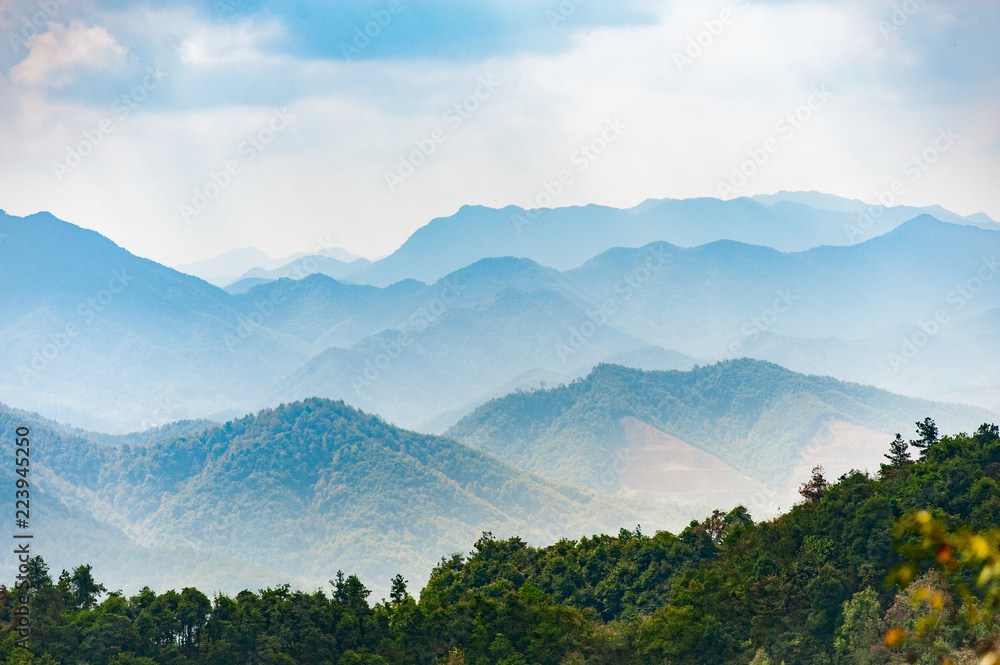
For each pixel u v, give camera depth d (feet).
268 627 392.27
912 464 461.78
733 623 375.66
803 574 380.37
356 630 402.11
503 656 371.56
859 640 325.42
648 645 367.25
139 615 379.76
